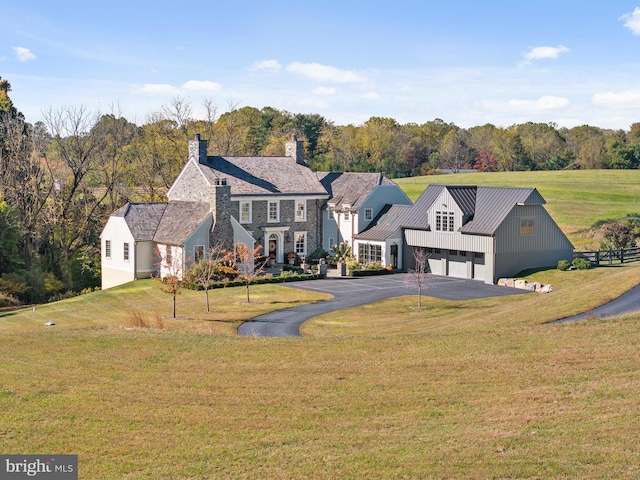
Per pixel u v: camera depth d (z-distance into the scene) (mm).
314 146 142000
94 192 78812
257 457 17594
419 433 18703
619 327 27406
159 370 24031
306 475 16594
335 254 64875
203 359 25234
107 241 60062
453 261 58875
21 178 65188
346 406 20750
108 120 83500
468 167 152500
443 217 58188
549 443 17672
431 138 165500
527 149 150000
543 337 26734
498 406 20312
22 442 18672
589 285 39250
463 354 25094
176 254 55219
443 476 16219
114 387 22469
